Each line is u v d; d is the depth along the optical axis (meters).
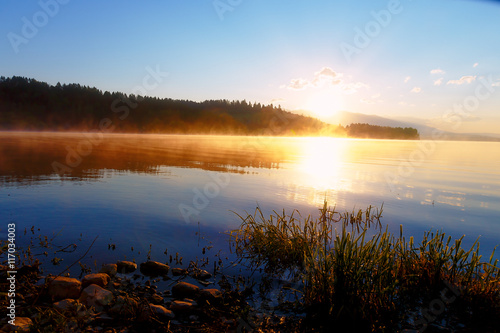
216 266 6.21
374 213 10.81
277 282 5.61
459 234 8.79
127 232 7.96
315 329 4.20
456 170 24.58
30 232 7.68
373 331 4.21
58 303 4.36
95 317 4.20
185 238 7.71
